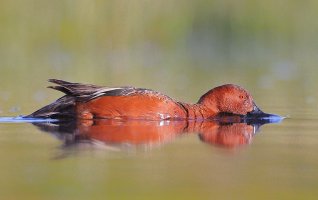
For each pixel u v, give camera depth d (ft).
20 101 61.21
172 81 80.69
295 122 48.44
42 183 29.78
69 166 33.06
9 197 27.27
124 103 46.06
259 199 27.32
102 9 105.50
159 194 28.07
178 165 33.50
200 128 44.75
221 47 116.16
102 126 44.34
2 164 33.35
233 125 46.57
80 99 46.47
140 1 108.47
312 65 100.63
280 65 101.14
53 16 103.09
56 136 41.01
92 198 27.20
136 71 91.71
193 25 114.73
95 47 105.91
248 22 116.98
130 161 34.37
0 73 86.17
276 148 38.24
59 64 96.89
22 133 42.27
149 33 109.70
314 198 27.55
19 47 101.24
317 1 117.60
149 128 43.98
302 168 33.14
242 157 35.60
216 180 30.73
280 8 117.39
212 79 83.15
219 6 115.96
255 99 64.13
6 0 100.42
